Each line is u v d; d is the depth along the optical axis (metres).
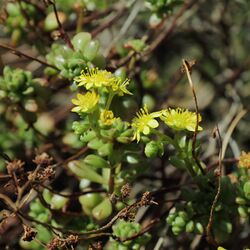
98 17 0.42
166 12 0.39
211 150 0.41
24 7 0.40
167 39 0.44
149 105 0.39
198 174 0.34
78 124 0.33
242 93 0.46
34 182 0.33
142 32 0.46
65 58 0.35
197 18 0.48
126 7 0.43
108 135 0.33
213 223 0.34
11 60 0.43
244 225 0.39
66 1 0.41
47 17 0.39
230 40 0.48
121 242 0.34
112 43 0.41
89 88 0.32
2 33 0.44
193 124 0.33
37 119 0.39
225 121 0.42
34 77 0.41
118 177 0.34
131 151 0.34
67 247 0.32
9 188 0.35
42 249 0.36
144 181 0.40
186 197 0.34
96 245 0.34
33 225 0.35
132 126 0.33
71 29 0.41
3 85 0.37
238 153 0.40
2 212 0.35
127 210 0.32
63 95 0.45
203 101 0.47
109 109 0.34
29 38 0.40
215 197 0.33
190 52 0.50
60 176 0.40
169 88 0.42
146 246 0.38
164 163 0.39
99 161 0.34
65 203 0.35
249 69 0.46
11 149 0.41
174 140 0.33
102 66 0.35
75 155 0.37
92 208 0.35
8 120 0.42
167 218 0.34
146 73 0.41
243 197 0.34
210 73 0.48
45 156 0.33
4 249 0.37
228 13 0.48
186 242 0.39
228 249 0.38
